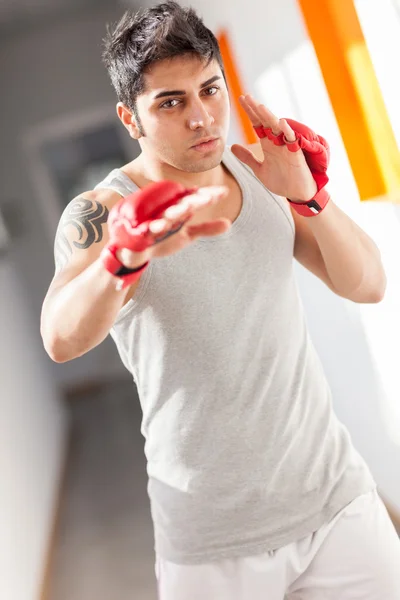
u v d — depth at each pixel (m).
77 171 8.21
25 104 7.58
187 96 1.24
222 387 1.37
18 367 4.99
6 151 7.61
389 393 2.57
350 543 1.47
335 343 3.12
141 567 3.58
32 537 3.76
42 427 5.22
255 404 1.39
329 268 1.48
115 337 1.45
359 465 1.54
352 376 2.99
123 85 1.28
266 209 1.42
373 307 2.47
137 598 3.27
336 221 1.43
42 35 7.46
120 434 6.01
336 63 2.33
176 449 1.42
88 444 6.02
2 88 7.54
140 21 1.24
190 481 1.42
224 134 1.29
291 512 1.44
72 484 5.15
